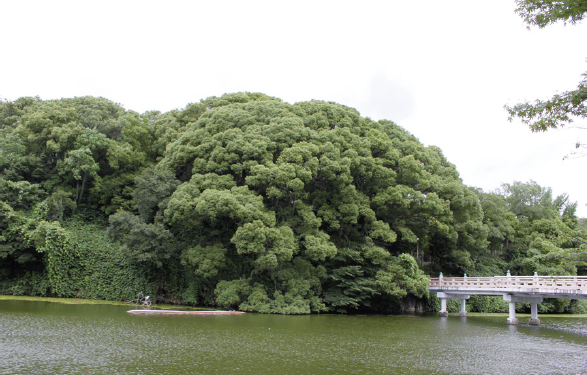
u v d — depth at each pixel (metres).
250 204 28.77
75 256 33.84
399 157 36.94
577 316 43.16
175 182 33.56
